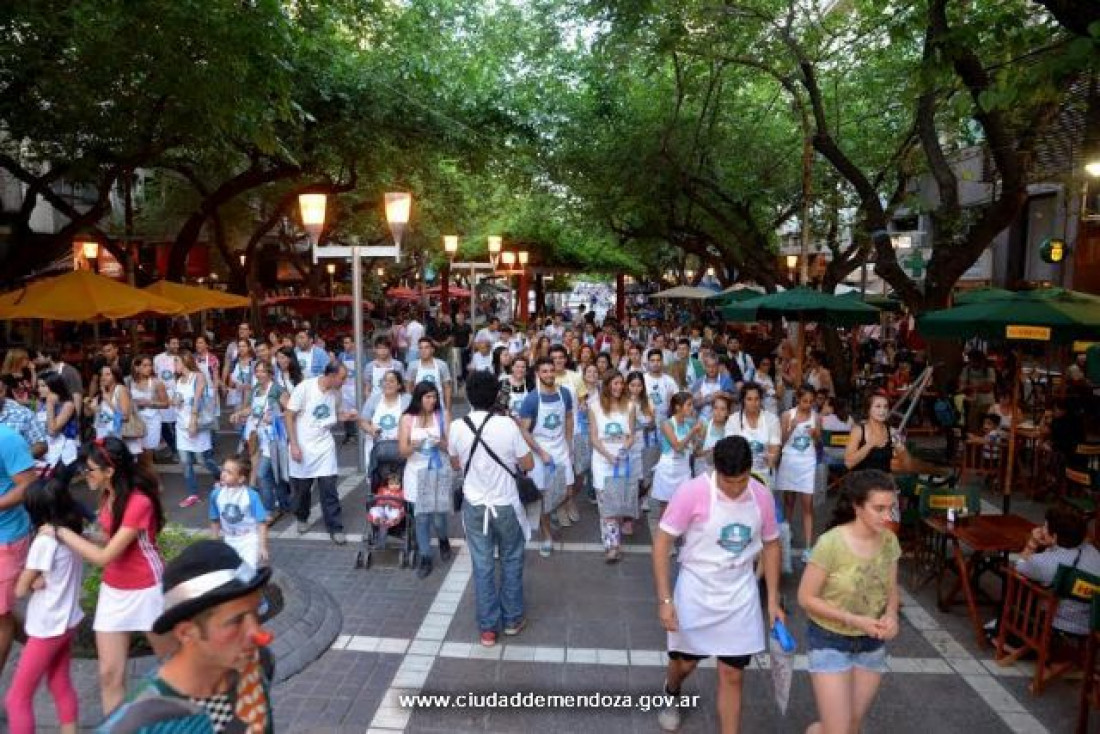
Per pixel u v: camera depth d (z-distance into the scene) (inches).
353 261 426.9
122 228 901.2
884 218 455.8
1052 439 382.3
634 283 2790.4
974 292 439.5
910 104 517.0
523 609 239.3
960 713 195.9
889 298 729.0
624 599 264.4
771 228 729.6
